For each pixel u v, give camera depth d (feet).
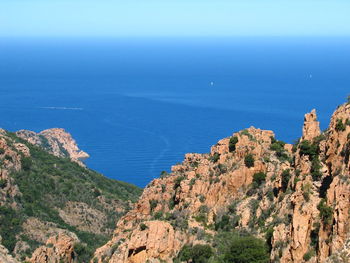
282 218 270.05
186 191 333.01
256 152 327.47
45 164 573.33
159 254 284.20
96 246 435.12
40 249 353.72
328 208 223.30
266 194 303.89
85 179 586.45
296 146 326.03
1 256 339.77
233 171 320.29
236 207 306.35
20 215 443.73
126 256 283.59
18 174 504.84
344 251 202.28
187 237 294.25
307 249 227.40
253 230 284.61
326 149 271.49
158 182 384.27
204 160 350.02
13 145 543.39
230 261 262.06
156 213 340.18
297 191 262.47
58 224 458.50
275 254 241.76
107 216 508.94
